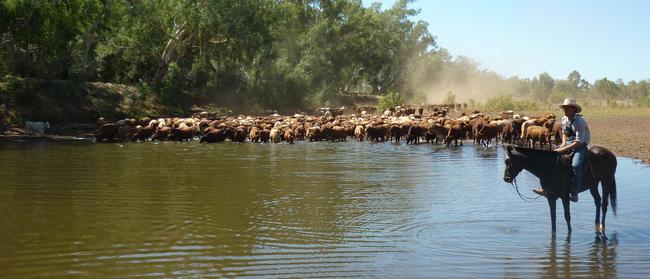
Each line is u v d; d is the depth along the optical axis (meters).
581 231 10.64
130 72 49.81
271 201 13.52
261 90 55.16
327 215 12.08
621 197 13.73
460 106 63.50
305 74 63.56
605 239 10.09
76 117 38.16
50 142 29.98
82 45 45.66
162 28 48.38
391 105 59.50
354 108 62.88
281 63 59.66
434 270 8.50
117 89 43.69
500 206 12.94
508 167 10.29
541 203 13.26
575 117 9.98
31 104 36.41
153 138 31.81
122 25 47.81
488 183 16.20
